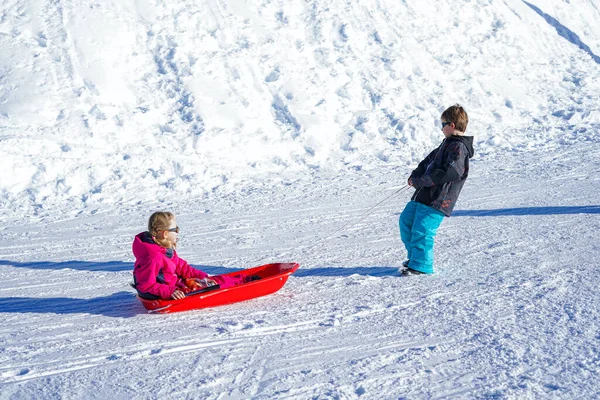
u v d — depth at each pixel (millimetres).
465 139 5109
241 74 12297
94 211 8359
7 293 5117
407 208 5297
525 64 15797
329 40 13906
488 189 8641
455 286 4797
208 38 12805
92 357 3625
